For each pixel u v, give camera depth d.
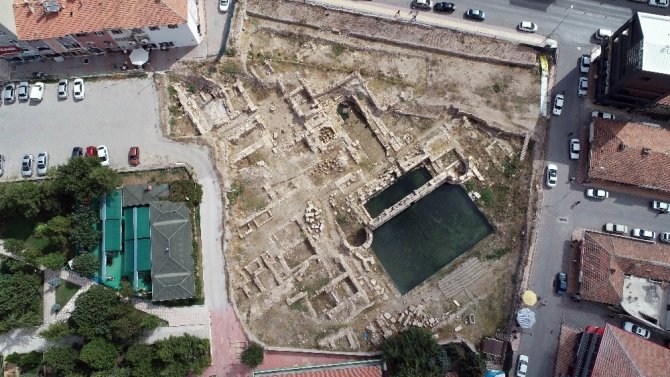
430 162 92.44
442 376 79.94
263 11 95.62
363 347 84.50
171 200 83.19
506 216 91.00
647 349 78.06
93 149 86.06
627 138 88.06
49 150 86.94
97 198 83.06
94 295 77.56
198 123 89.69
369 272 88.50
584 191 90.88
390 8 96.25
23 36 83.06
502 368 84.00
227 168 89.50
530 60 95.06
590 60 94.88
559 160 91.75
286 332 84.00
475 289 88.12
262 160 91.19
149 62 91.81
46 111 88.38
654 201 90.25
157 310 81.69
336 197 90.69
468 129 94.25
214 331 82.19
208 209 85.62
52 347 78.81
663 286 85.50
